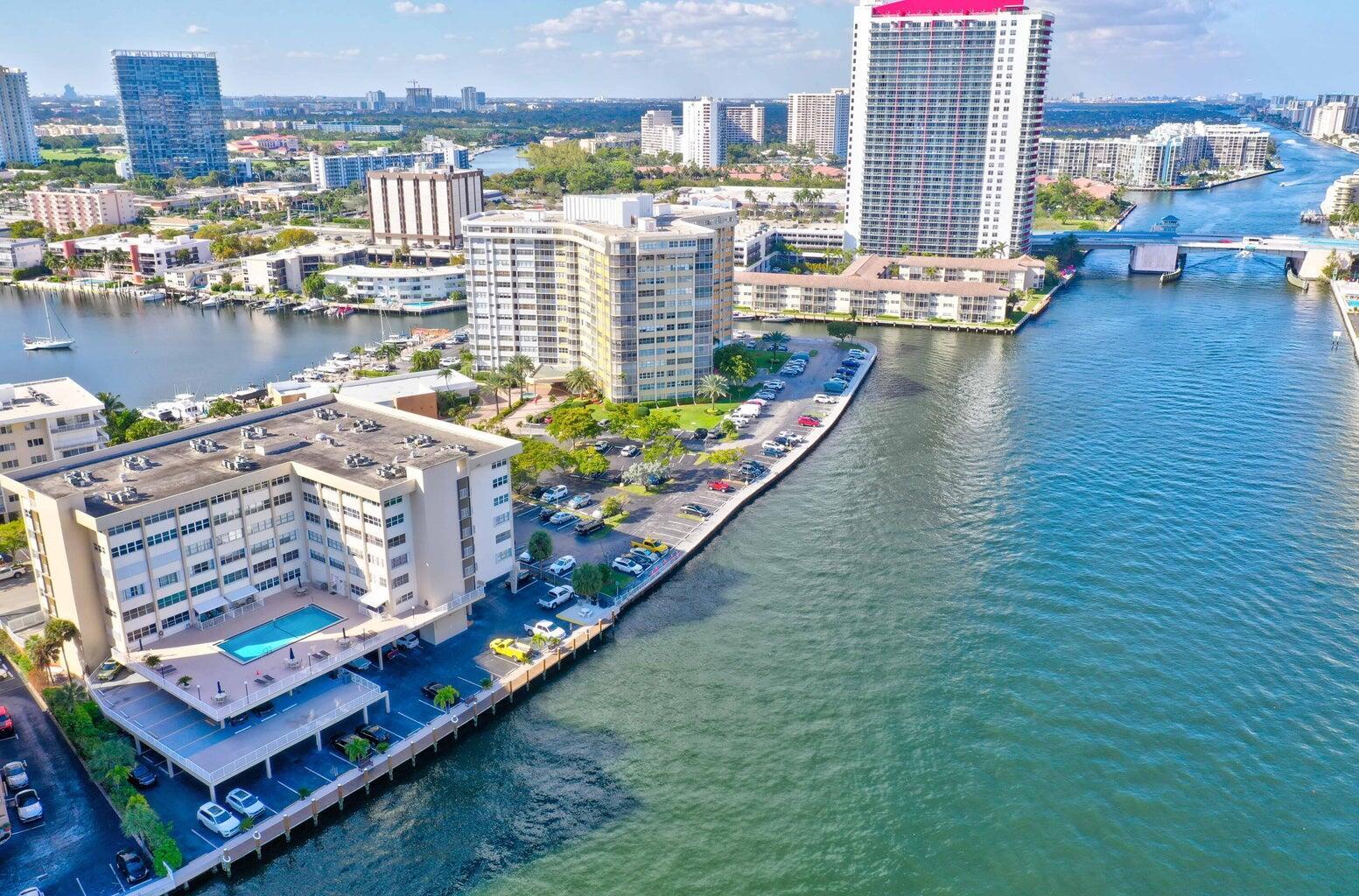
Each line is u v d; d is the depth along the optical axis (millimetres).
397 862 127188
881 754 145500
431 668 162625
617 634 177000
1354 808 134125
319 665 149375
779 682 162500
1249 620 177500
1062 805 135500
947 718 152750
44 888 119375
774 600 187500
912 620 179375
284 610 167875
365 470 168125
